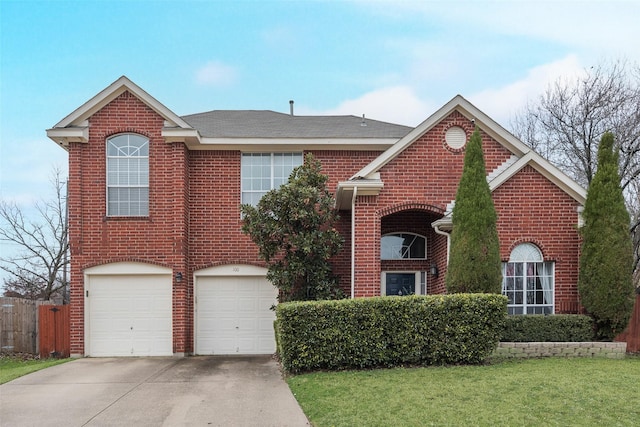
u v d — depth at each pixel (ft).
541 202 40.06
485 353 32.91
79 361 41.37
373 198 41.01
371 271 40.32
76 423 23.40
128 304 45.01
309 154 42.57
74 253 44.52
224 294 46.65
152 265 44.88
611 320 36.99
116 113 45.32
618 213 37.47
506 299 33.40
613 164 38.04
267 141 47.11
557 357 36.01
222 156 47.62
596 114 69.72
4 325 46.73
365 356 32.04
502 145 43.32
